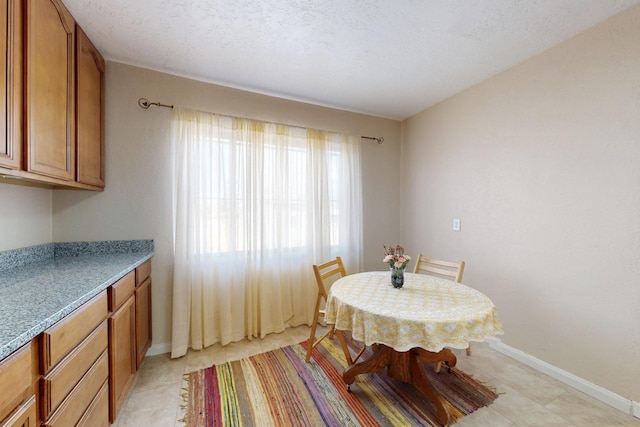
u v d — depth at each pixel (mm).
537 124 1938
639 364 1477
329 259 2756
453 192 2619
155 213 2119
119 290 1412
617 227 1558
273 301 2529
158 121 2129
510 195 2119
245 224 2355
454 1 1433
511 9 1492
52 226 1854
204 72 2164
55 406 872
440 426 1417
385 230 3209
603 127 1608
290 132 2607
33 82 1163
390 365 1697
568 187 1772
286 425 1425
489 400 1610
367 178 3096
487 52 1906
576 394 1670
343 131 2928
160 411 1517
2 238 1434
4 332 730
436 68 2119
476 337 1315
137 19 1562
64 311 906
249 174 2363
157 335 2131
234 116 2357
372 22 1595
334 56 1955
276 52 1903
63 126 1415
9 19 1029
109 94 1985
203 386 1737
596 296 1645
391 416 1485
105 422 1250
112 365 1318
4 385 677
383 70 2145
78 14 1508
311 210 2672
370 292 1668
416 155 3070
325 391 1692
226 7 1474
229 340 2287
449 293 1649
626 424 1433
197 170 2174
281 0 1423
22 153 1109
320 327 2658
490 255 2273
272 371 1903
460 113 2537
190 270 2145
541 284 1921
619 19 1534
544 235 1903
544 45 1831
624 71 1521
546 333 1891
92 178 1758
